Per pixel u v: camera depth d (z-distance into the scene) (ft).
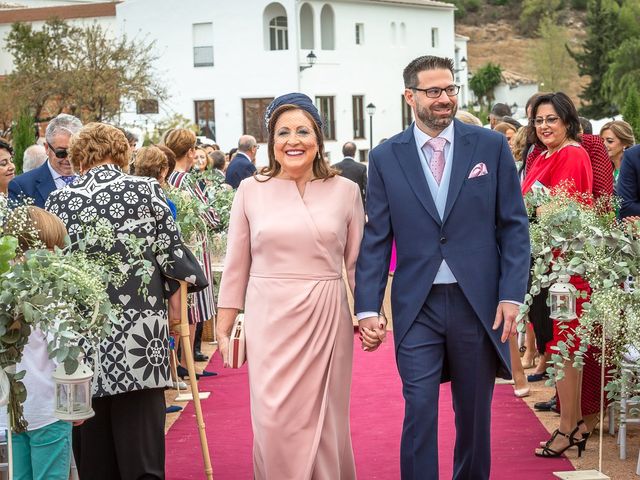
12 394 14.71
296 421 16.99
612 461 21.13
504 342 17.53
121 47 143.13
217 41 174.29
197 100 176.76
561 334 20.70
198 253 28.19
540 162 23.68
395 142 17.74
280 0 169.89
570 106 23.16
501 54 388.37
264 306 17.21
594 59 297.94
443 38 206.90
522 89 293.02
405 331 17.43
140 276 18.12
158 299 18.43
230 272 17.79
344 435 17.67
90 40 140.87
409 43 196.24
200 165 46.98
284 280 17.16
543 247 19.04
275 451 16.99
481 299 17.25
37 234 15.89
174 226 18.54
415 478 17.06
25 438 16.17
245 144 50.90
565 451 21.77
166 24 177.99
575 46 381.81
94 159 18.63
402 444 17.33
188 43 176.55
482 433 17.67
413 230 17.40
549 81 304.09
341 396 17.48
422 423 17.10
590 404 22.03
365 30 184.44
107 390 17.85
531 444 22.61
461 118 25.41
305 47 173.37
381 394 28.40
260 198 17.53
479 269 17.29
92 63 139.64
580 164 22.88
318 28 174.19
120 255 17.97
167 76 177.78
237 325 17.57
